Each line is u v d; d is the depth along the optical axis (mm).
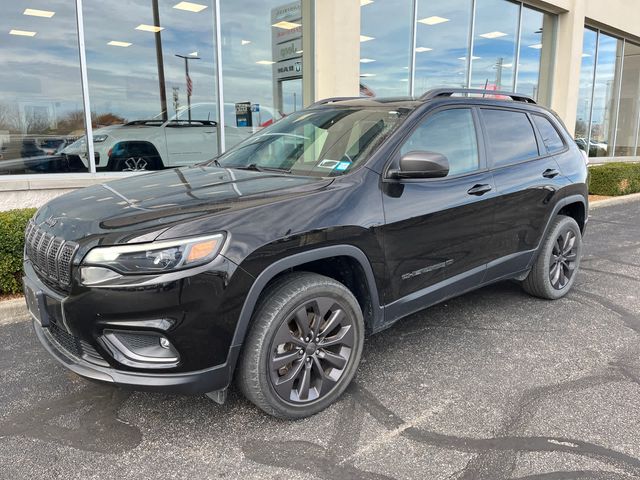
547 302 4598
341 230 2697
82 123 7066
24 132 6781
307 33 8523
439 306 4480
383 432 2596
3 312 4098
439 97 3582
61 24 6859
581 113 14703
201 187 2867
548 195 4215
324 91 8414
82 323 2281
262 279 2418
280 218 2514
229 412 2773
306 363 2689
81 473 2275
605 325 4066
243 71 8180
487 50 11633
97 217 2453
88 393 2971
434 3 10203
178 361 2291
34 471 2285
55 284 2467
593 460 2371
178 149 7828
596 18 13711
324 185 2834
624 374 3238
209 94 7992
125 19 7262
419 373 3230
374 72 9500
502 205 3730
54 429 2611
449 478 2250
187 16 7648
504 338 3785
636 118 17266
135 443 2498
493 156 3811
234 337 2377
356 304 2850
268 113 8578
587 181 4793
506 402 2889
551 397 2945
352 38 8289
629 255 6504
